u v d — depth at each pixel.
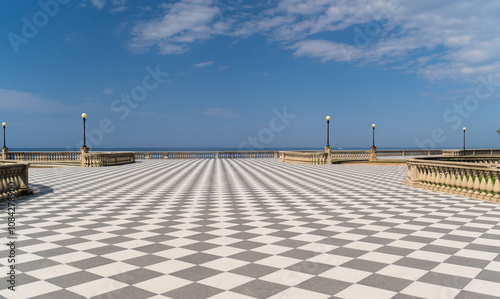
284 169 25.02
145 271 4.86
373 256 5.50
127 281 4.50
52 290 4.22
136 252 5.72
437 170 13.67
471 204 10.40
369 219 8.29
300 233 6.95
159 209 9.62
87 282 4.47
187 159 40.41
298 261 5.26
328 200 11.20
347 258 5.40
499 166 10.75
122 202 10.82
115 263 5.19
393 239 6.50
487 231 7.12
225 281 4.50
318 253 5.65
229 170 24.03
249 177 19.09
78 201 11.02
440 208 9.76
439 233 6.95
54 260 5.33
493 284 4.41
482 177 11.50
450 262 5.23
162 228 7.39
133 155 35.56
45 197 11.88
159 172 22.44
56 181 17.02
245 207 9.92
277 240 6.43
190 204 10.45
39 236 6.75
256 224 7.75
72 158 34.78
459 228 7.38
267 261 5.26
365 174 20.94
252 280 4.53
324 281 4.50
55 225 7.69
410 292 4.18
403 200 11.17
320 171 23.19
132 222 7.98
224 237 6.65
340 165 29.83
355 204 10.43
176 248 5.94
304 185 15.36
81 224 7.79
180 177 19.11
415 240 6.43
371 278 4.60
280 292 4.16
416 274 4.75
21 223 7.89
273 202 10.80
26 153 34.50
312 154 31.38
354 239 6.49
